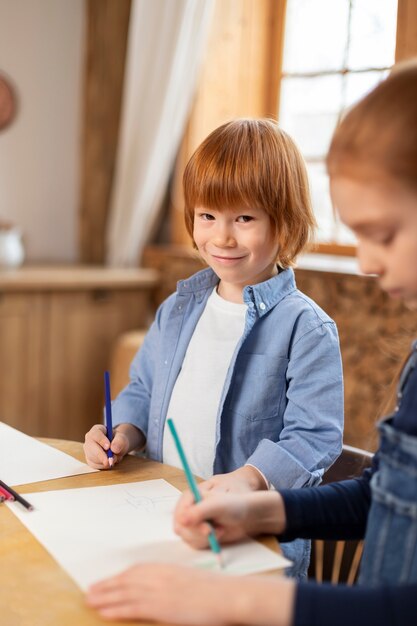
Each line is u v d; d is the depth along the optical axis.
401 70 0.72
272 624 0.68
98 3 3.25
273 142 1.19
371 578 0.78
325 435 1.12
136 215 3.11
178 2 2.89
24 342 2.71
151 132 3.01
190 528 0.85
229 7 2.99
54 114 3.29
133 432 1.29
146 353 1.40
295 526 0.90
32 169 3.26
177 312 1.34
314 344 1.18
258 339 1.22
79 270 2.97
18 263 2.98
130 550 0.85
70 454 1.19
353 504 0.93
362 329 2.41
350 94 2.79
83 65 3.32
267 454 1.08
